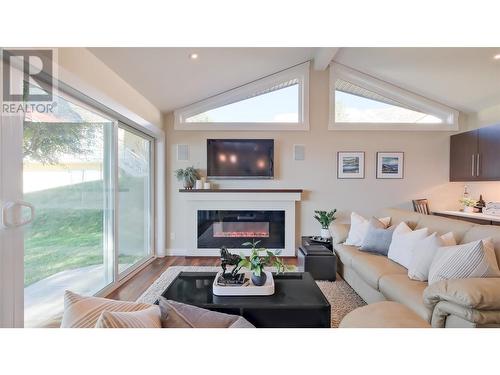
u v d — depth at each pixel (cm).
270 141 423
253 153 423
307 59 407
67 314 89
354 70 420
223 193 419
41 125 190
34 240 185
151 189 418
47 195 196
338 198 431
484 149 366
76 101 227
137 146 371
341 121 433
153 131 376
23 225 157
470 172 388
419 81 387
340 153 429
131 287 295
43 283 193
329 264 303
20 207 156
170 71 307
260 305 171
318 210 431
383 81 421
